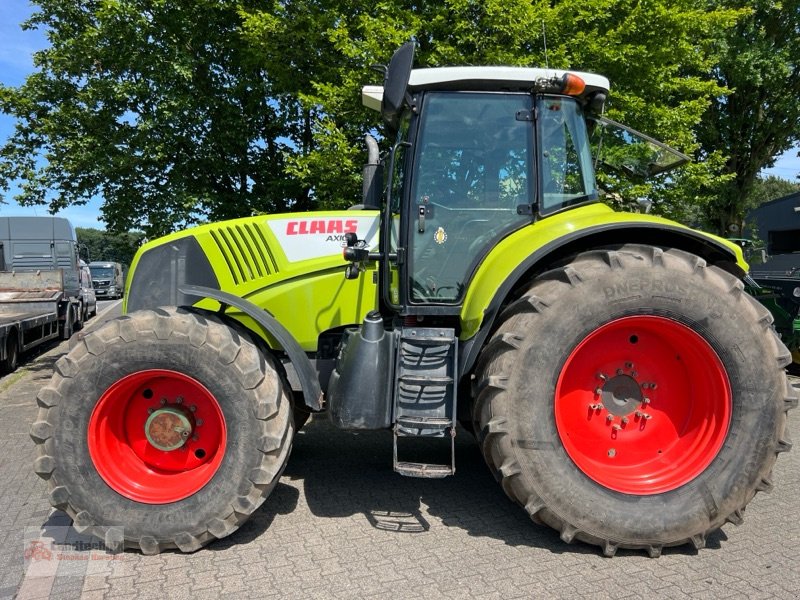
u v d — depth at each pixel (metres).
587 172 3.64
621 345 3.21
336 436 5.13
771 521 3.40
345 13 7.39
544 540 3.18
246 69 7.58
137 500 3.05
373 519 3.46
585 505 2.94
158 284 3.76
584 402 3.21
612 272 3.00
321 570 2.87
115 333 3.07
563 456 2.97
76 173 7.39
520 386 2.95
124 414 3.24
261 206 7.76
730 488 2.99
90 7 7.46
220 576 2.82
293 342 3.34
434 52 6.91
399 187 3.59
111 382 3.05
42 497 3.80
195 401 3.24
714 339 3.01
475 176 3.50
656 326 3.09
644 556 3.01
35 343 10.30
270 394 3.07
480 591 2.68
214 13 7.35
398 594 2.66
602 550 3.03
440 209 3.49
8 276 12.55
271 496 3.80
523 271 3.05
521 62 6.64
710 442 3.08
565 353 2.97
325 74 7.26
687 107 8.15
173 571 2.87
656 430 3.24
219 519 3.01
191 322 3.10
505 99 3.50
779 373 3.05
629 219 3.21
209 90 7.57
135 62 7.03
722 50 12.71
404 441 4.99
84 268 18.53
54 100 7.45
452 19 7.03
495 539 3.20
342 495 3.82
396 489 3.92
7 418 5.96
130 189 7.44
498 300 3.09
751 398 3.02
